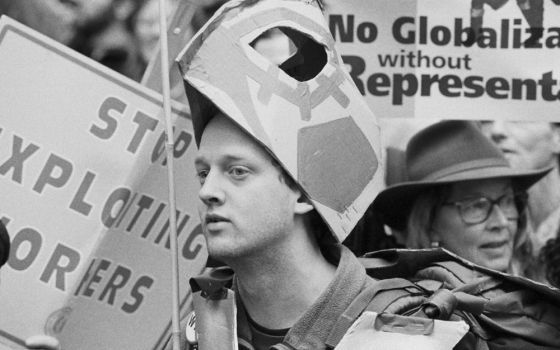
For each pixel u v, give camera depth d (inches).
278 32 194.9
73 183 202.8
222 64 148.6
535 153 206.1
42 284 201.6
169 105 161.0
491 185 206.4
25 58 205.0
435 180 205.3
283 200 149.6
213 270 164.4
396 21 207.3
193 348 162.2
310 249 154.9
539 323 160.7
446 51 207.3
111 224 202.8
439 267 162.1
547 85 206.2
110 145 203.6
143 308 202.1
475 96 206.7
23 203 202.4
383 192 204.7
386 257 166.6
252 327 157.6
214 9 205.8
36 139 203.6
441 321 144.7
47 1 205.2
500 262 205.8
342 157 152.2
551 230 206.2
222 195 148.6
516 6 206.4
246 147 148.0
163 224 203.2
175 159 203.6
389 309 150.4
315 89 150.7
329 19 207.8
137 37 205.2
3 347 201.0
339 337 151.2
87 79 204.7
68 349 201.3
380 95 207.5
